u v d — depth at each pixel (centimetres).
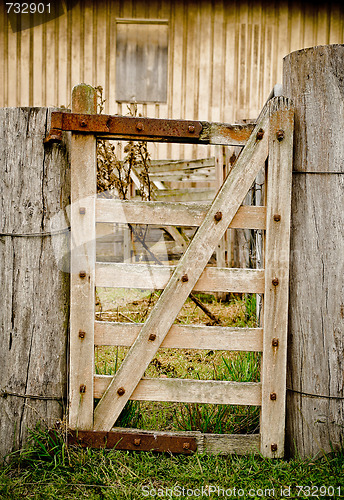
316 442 230
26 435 231
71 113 215
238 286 228
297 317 231
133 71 719
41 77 714
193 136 223
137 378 228
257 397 230
